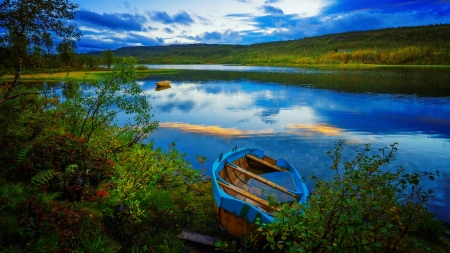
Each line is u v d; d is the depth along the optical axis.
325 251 3.49
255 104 24.91
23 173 5.68
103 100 8.56
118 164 7.74
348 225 3.06
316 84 44.59
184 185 7.78
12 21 6.18
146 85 43.62
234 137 14.16
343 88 38.41
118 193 5.69
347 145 13.09
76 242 4.35
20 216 4.28
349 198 3.11
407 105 24.28
